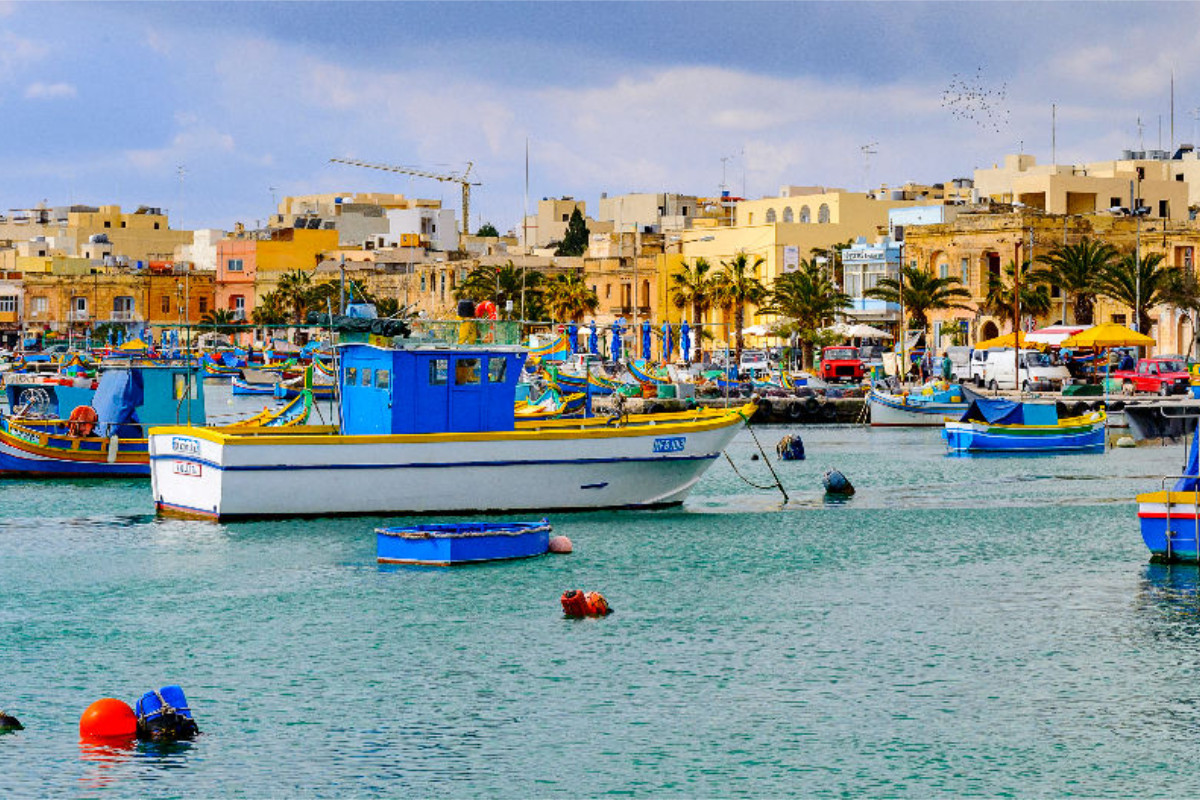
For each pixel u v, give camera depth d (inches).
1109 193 7480.3
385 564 2210.9
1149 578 2135.8
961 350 6018.7
